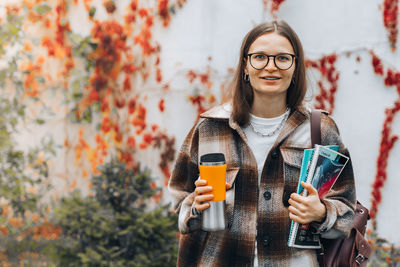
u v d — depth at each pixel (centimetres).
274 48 207
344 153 222
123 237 418
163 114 500
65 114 520
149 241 417
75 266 416
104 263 396
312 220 198
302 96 221
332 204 206
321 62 451
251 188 217
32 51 515
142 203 456
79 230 416
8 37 510
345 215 210
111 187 436
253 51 211
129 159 513
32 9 509
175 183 242
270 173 216
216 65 481
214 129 228
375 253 434
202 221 204
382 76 436
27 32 512
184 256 231
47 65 516
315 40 452
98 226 412
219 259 219
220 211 201
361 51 440
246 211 216
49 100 521
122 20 502
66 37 511
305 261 212
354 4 440
